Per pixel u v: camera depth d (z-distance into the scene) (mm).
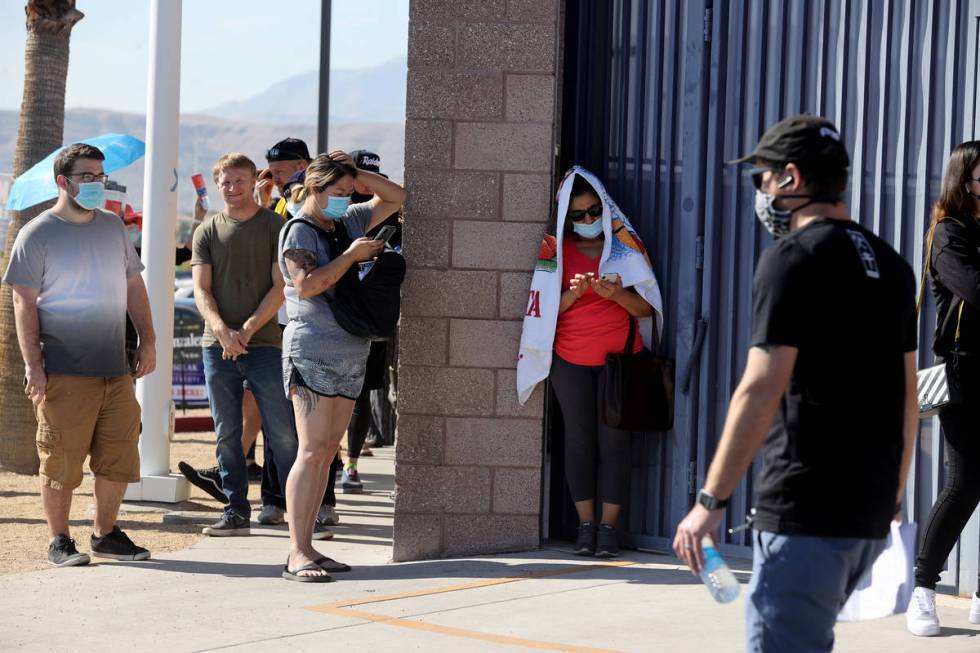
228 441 6945
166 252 7898
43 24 9820
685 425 6199
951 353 4812
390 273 5691
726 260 6137
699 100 6148
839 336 2857
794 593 2844
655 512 6363
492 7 6129
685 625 4934
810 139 3021
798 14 5895
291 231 5676
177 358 14484
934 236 4852
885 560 3277
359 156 7078
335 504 8180
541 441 6270
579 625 4934
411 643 4664
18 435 9406
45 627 4910
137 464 6191
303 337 5727
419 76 6152
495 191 6164
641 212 6383
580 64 6496
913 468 5582
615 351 6184
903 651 4609
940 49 5535
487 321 6207
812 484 2850
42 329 5934
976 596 5031
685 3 6195
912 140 5605
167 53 7805
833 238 2908
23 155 9805
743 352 6102
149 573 5934
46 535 6926
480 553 6289
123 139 8016
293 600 5375
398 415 6238
